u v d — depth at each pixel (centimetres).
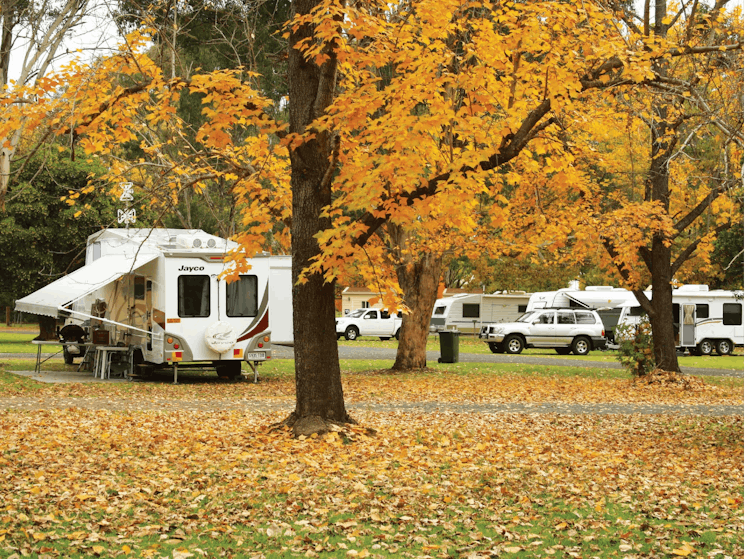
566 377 2425
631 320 4206
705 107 1060
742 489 888
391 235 2389
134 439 1130
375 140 1003
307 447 1073
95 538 621
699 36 1230
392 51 1067
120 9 1350
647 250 2317
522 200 2044
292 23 1044
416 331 2445
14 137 1752
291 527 671
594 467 1001
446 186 984
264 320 2083
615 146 2069
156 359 2042
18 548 581
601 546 646
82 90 1091
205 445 1091
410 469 954
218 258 2044
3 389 1719
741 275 4134
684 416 1552
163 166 1273
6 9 1617
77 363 2595
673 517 749
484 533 677
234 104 1061
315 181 1159
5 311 6731
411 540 645
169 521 686
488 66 1060
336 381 1186
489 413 1543
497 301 4922
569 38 1055
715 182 1738
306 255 1159
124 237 2156
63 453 1009
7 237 3672
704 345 4147
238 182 1299
